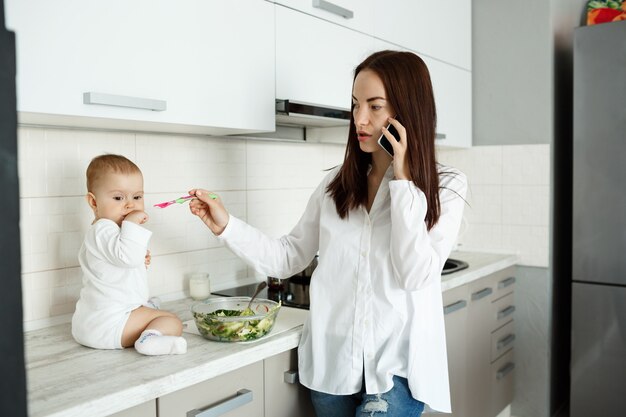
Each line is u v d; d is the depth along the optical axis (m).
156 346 1.28
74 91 1.25
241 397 1.33
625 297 2.55
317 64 1.95
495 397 2.67
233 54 1.63
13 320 0.58
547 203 2.82
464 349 2.32
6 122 0.57
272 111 1.77
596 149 2.59
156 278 1.86
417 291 1.41
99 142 1.67
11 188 0.58
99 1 1.29
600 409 2.64
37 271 1.54
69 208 1.61
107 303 1.35
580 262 2.66
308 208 1.65
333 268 1.46
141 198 1.47
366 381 1.38
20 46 1.16
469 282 2.35
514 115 2.92
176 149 1.90
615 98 2.54
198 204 1.53
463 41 2.90
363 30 2.16
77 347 1.36
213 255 2.06
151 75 1.41
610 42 2.54
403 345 1.40
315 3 1.91
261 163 2.24
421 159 1.35
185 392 1.23
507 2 2.91
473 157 3.03
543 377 2.85
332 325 1.44
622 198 2.54
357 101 1.40
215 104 1.58
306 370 1.47
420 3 2.52
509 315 2.84
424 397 1.38
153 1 1.41
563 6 2.97
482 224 3.01
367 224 1.44
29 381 1.13
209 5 1.55
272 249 1.60
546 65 2.81
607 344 2.61
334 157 2.64
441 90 2.70
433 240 1.37
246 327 1.39
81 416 1.01
